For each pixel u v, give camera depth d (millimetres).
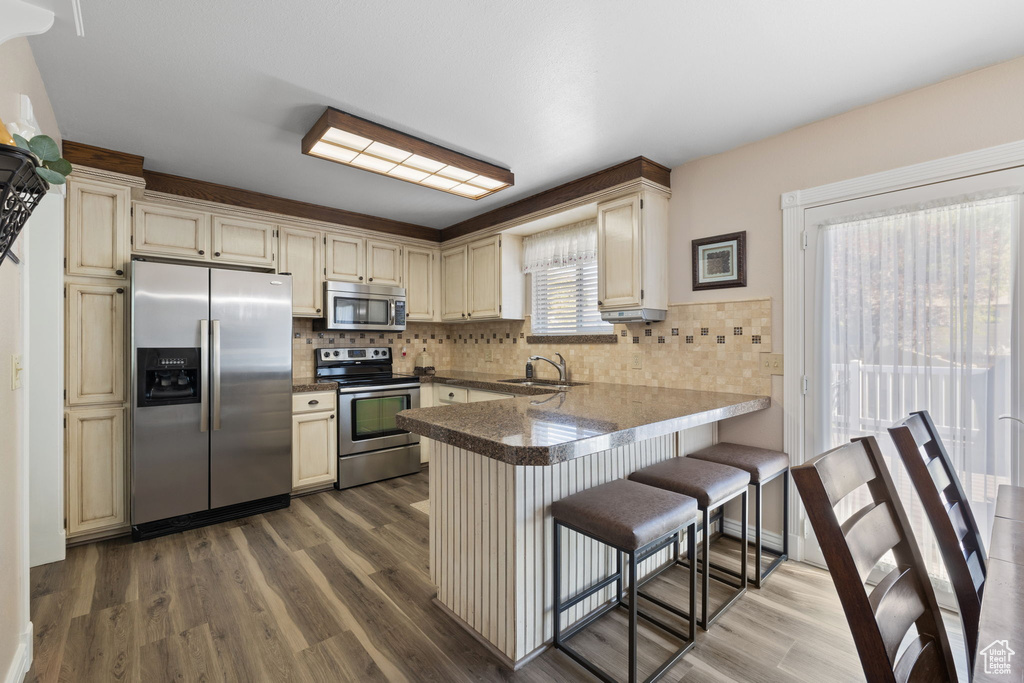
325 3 1554
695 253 2850
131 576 2285
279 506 3230
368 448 3809
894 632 774
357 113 2283
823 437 2367
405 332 4773
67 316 2598
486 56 1846
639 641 1813
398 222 4340
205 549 2594
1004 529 1079
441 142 2600
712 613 1955
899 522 916
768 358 2564
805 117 2346
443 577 2018
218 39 1730
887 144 2164
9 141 887
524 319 4180
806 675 1618
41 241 2439
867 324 2236
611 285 2975
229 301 3039
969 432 1955
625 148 2695
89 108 2225
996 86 1896
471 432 1625
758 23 1654
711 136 2549
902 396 2131
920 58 1860
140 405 2713
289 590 2162
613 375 3379
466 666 1676
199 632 1848
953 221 2002
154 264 2756
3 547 1455
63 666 1651
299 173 3072
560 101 2182
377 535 2789
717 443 2711
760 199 2592
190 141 2592
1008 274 1874
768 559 2482
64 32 1674
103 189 2709
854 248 2275
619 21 1646
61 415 2482
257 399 3150
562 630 1837
